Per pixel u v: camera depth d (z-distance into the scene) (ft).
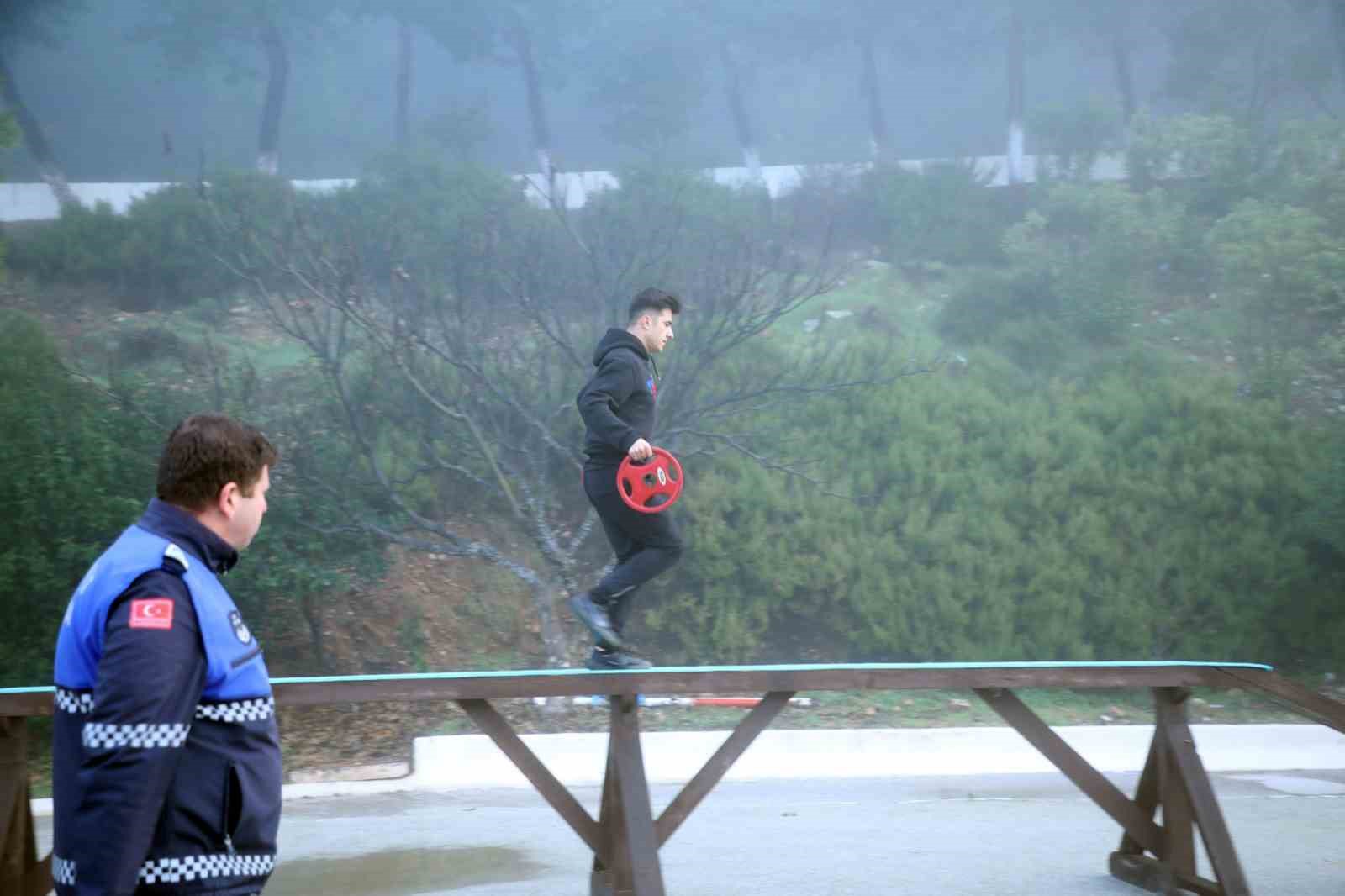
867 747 29.81
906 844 20.48
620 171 63.10
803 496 38.81
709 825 22.34
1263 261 52.49
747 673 13.62
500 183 58.49
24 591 31.65
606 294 37.76
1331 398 46.06
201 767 7.09
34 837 13.15
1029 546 38.55
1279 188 61.98
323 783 27.22
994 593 37.11
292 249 37.40
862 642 37.27
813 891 17.12
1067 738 30.76
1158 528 39.32
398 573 38.45
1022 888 17.10
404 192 55.57
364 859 19.67
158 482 7.70
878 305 55.31
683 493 38.22
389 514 37.63
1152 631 37.45
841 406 42.22
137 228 54.65
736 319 35.96
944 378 46.34
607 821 14.73
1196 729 31.58
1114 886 17.15
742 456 39.65
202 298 52.42
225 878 7.08
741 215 56.59
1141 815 15.71
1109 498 39.96
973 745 30.09
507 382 36.68
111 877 6.46
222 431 7.71
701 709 33.42
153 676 6.72
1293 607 37.93
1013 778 27.61
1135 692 36.91
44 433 32.37
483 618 37.68
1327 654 37.93
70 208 56.90
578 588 36.96
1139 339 51.98
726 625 36.78
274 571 32.96
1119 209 58.18
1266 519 39.17
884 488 40.42
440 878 18.24
